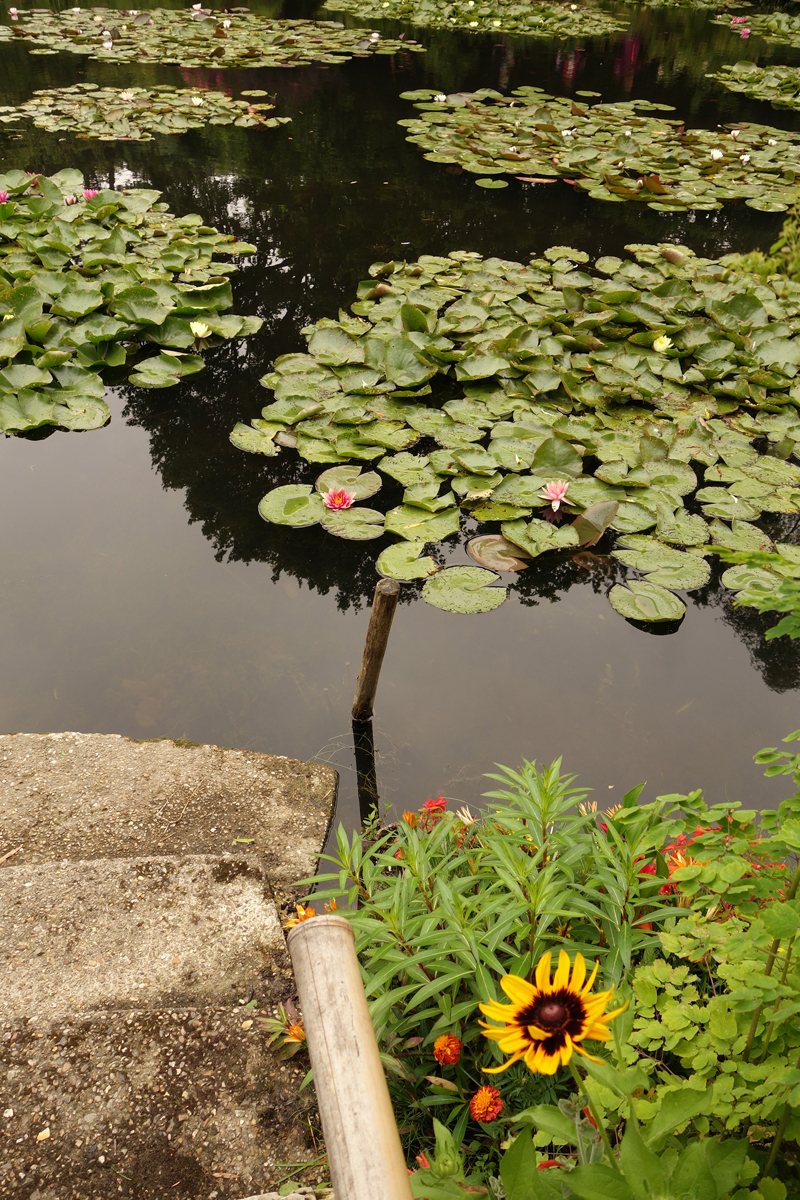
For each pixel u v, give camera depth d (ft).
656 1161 2.96
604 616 11.40
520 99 34.71
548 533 12.12
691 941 4.58
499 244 22.26
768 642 11.16
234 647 10.71
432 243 22.03
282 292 18.99
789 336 17.33
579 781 9.00
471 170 27.07
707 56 45.96
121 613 11.14
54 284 17.31
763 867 5.04
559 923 5.50
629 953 4.73
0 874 6.75
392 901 5.29
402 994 4.68
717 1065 4.07
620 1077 3.22
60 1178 4.62
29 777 8.39
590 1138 3.65
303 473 13.75
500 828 6.61
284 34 42.45
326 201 24.20
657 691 10.29
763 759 4.64
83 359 15.87
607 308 17.60
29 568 11.78
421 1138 4.83
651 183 25.16
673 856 5.84
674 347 16.99
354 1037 2.70
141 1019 5.40
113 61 36.47
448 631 11.05
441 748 9.42
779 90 39.58
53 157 25.68
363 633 11.01
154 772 8.59
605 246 22.62
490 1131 4.53
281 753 9.30
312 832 8.11
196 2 51.11
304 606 11.39
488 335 16.78
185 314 17.38
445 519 12.17
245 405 15.26
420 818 7.10
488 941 4.76
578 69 41.16
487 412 14.82
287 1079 5.18
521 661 10.63
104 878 6.75
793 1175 3.91
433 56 41.29
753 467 13.71
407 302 17.95
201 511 12.91
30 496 13.14
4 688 9.89
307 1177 4.72
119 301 16.76
